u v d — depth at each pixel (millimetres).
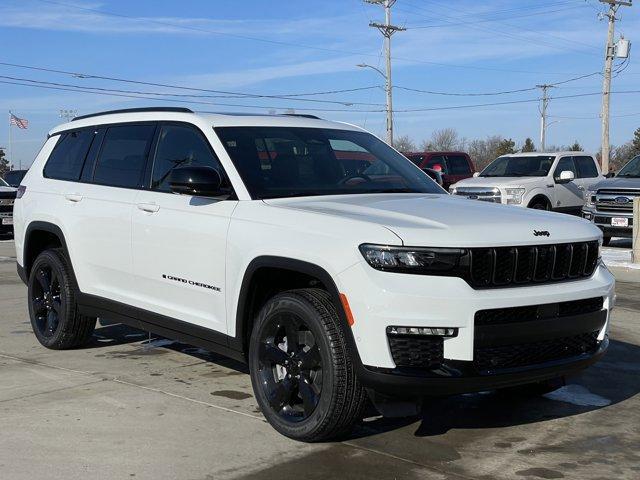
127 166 5883
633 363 6348
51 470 3943
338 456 4188
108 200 5844
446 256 3877
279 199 4781
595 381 5805
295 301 4262
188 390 5398
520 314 4043
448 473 3979
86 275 6105
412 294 3787
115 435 4461
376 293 3828
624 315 8453
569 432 4656
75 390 5371
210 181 4730
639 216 13047
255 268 4484
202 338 5039
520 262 4109
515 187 17266
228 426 4633
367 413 4938
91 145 6391
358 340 3908
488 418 4906
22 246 6895
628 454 4297
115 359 6324
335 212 4355
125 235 5613
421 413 4980
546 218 4531
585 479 3928
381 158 5770
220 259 4781
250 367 4637
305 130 5605
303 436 4285
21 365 6098
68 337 6473
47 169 6848
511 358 4051
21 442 4336
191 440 4391
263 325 4496
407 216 4242
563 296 4180
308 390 4258
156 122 5766
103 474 3898
